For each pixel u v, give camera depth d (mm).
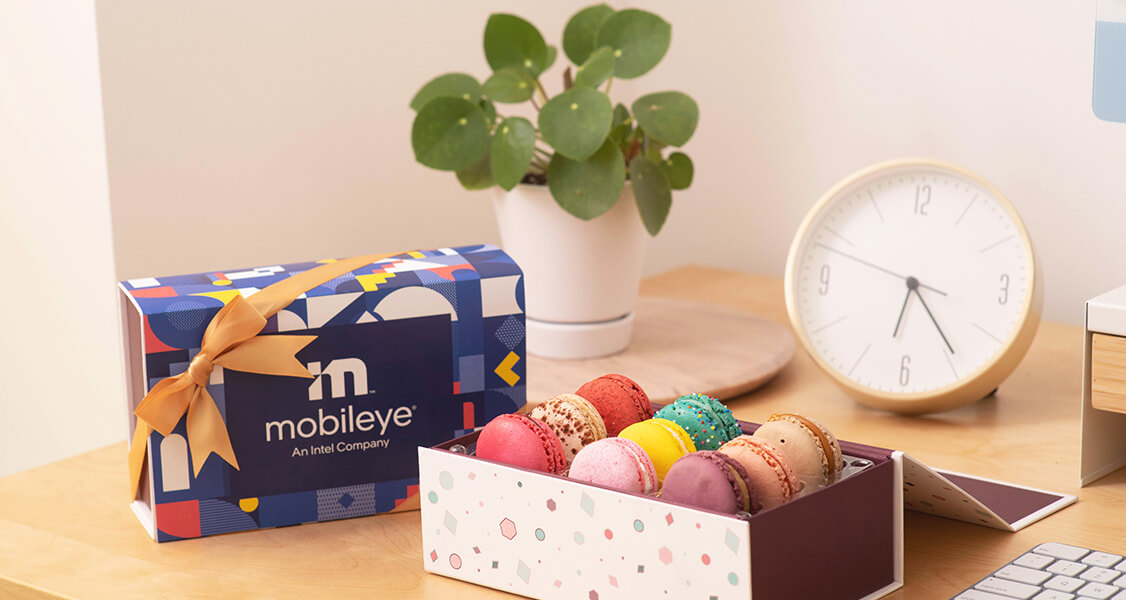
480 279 842
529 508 690
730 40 1514
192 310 778
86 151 1129
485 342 850
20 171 1216
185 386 776
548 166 1104
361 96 1302
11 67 1188
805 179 1482
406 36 1337
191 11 1145
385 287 818
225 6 1169
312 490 826
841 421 1015
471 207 1448
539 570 693
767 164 1515
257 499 814
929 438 968
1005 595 673
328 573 751
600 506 657
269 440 809
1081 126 1258
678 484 644
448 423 850
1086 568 707
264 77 1213
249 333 778
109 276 1143
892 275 1026
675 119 1114
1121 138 1232
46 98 1159
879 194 1047
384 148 1335
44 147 1178
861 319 1036
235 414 797
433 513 738
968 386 969
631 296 1173
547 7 1493
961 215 1004
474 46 1421
